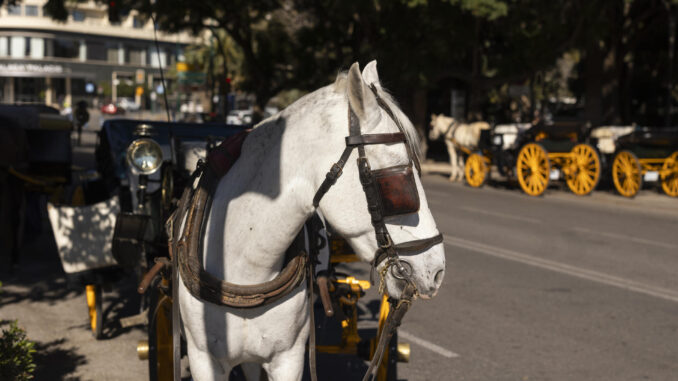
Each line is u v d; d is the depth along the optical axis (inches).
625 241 454.9
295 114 104.5
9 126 321.4
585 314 278.1
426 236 93.7
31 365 151.0
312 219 121.5
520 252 406.3
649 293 314.5
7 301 271.9
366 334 239.5
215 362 113.4
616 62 1273.4
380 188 93.1
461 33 954.7
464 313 276.8
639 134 717.9
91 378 197.9
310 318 112.3
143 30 3472.0
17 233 318.3
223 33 1920.5
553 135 738.2
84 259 223.8
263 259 107.7
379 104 99.4
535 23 979.3
